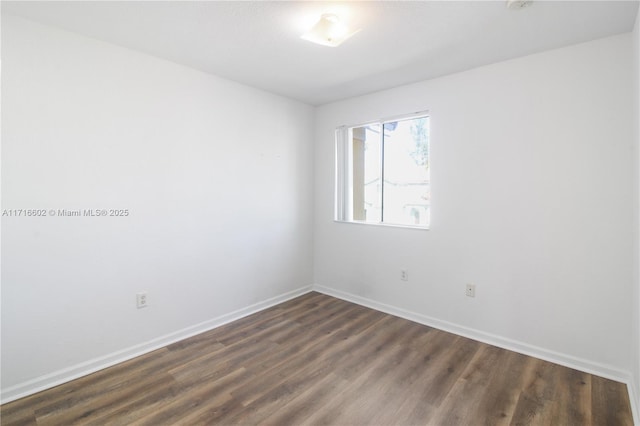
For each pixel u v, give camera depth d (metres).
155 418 1.84
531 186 2.52
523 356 2.52
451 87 2.90
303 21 2.05
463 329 2.90
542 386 2.13
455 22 2.03
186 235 2.85
